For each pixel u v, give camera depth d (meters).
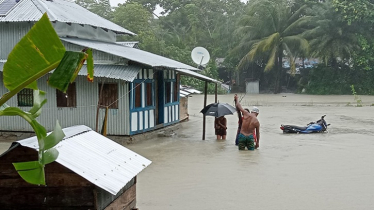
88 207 4.89
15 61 2.97
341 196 8.59
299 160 12.12
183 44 49.88
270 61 44.06
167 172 10.67
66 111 15.45
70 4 19.42
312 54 44.59
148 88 16.31
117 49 16.16
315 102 34.94
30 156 4.95
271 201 8.27
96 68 14.41
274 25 46.22
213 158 12.41
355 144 14.79
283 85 49.88
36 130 3.24
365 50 43.69
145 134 15.88
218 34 52.62
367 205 8.02
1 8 16.42
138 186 9.37
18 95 15.98
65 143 5.43
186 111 23.06
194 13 54.59
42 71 3.03
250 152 13.37
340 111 27.02
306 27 47.59
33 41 2.93
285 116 24.22
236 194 8.74
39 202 4.96
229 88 48.56
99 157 5.55
